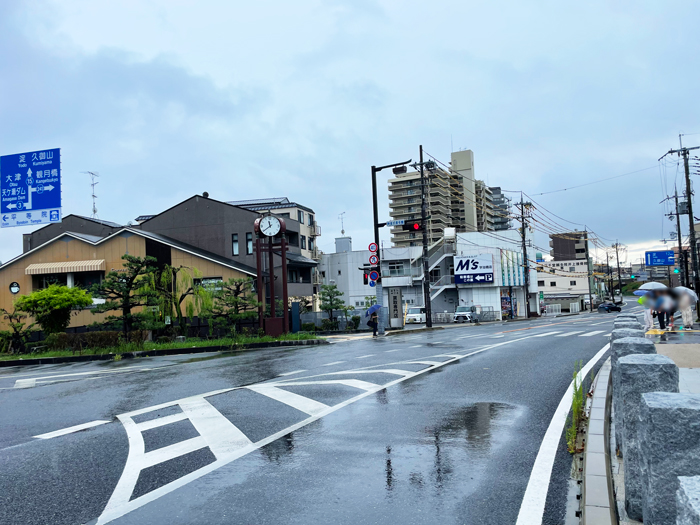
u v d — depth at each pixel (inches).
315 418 282.0
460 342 745.0
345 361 545.6
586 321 1465.3
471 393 340.2
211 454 223.5
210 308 994.1
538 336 837.8
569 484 175.2
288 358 605.6
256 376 451.8
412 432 247.6
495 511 154.7
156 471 203.6
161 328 930.1
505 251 2066.9
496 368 451.2
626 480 136.9
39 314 1027.9
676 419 86.7
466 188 3558.1
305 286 1550.2
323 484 181.9
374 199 1082.1
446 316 1945.1
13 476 206.5
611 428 236.1
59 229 1738.4
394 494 170.4
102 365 659.4
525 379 390.9
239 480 189.2
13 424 308.0
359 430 254.4
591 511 138.3
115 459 223.1
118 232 1330.0
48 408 354.3
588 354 549.0
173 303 1017.5
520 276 2187.5
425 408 298.5
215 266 1273.4
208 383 423.8
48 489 189.2
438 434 242.7
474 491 170.9
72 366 677.9
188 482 189.0
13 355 858.1
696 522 51.0
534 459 202.1
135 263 870.4
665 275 3924.7
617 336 243.1
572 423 243.9
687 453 85.7
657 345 533.3
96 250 1348.4
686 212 1663.4
